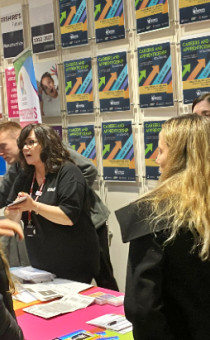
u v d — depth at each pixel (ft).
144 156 12.22
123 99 12.46
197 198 4.50
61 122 14.21
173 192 4.63
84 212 9.47
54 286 8.18
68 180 9.07
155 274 4.46
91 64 13.12
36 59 14.61
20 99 13.83
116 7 12.26
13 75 15.46
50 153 9.22
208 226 4.41
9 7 15.19
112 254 13.44
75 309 7.04
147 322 4.41
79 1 13.07
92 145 13.43
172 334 4.49
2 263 4.61
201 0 10.59
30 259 9.72
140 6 11.75
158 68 11.61
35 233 9.38
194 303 4.47
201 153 4.69
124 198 12.97
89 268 9.59
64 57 13.87
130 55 12.29
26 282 8.45
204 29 10.77
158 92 11.69
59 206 8.98
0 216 12.28
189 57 10.99
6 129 10.85
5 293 4.52
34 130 9.27
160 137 5.06
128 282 4.62
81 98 13.43
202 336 4.43
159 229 4.46
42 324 6.55
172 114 11.64
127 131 12.51
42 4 14.06
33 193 9.63
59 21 13.71
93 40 13.05
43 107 14.57
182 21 10.96
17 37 15.14
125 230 4.64
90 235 9.57
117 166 12.86
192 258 4.44
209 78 10.71
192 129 4.80
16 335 4.30
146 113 12.17
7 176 10.91
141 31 11.82
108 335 6.07
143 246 4.55
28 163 9.39
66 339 5.95
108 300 7.31
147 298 4.41
